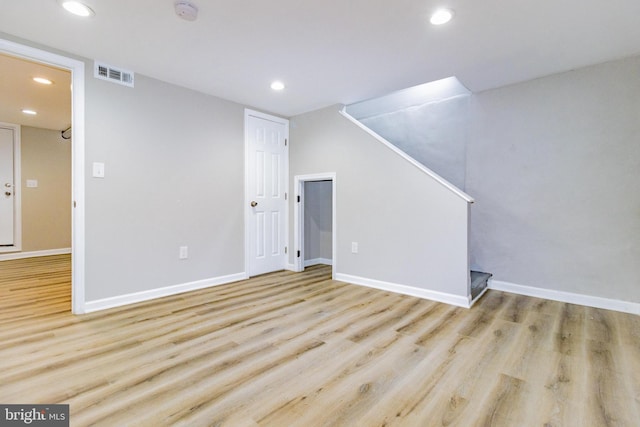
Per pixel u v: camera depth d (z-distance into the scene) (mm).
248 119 4066
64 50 2633
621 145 2869
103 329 2412
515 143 3416
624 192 2867
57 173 5770
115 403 1537
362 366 1907
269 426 1398
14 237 5332
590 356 2033
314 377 1786
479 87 3510
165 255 3305
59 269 4465
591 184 3016
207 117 3648
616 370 1866
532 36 2434
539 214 3291
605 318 2697
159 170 3248
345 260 3955
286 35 2414
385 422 1432
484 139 3617
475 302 3133
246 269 4062
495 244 3564
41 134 5586
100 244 2857
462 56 2764
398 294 3400
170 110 3330
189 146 3490
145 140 3143
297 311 2854
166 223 3309
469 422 1435
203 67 2969
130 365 1890
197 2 2010
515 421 1441
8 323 2512
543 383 1736
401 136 4332
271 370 1854
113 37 2434
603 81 2928
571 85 3084
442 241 3164
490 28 2320
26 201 5438
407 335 2350
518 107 3387
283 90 3557
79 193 2734
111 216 2926
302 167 4418
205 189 3637
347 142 3936
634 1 1994
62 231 5844
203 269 3627
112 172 2928
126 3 2016
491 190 3578
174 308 2906
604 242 2965
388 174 3566
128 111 3021
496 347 2158
